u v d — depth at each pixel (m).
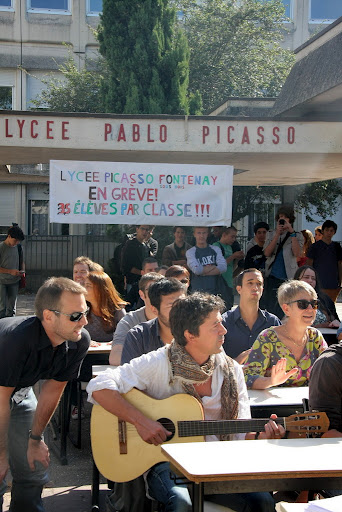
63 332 3.44
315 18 21.77
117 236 14.70
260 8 17.84
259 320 5.36
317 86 8.73
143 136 8.12
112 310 6.16
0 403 3.50
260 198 17.92
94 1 21.20
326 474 2.76
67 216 7.38
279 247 8.59
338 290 9.73
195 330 3.46
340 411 3.44
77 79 18.39
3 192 21.55
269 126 8.27
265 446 3.08
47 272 20.02
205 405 3.61
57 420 6.04
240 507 3.26
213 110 13.33
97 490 4.34
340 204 21.38
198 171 7.56
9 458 3.87
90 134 8.05
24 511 3.89
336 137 8.34
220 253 8.25
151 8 13.93
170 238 13.80
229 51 17.64
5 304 11.51
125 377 3.59
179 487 3.29
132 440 3.57
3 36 20.70
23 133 7.95
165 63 13.91
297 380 4.66
